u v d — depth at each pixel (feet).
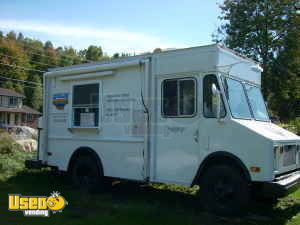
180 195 24.89
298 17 92.94
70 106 27.14
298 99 103.30
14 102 174.50
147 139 22.12
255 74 24.08
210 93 19.90
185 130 20.71
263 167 17.84
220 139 19.35
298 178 19.45
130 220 18.38
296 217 19.70
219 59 19.97
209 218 18.65
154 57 22.40
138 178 22.57
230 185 18.88
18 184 27.55
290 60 93.09
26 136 70.08
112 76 24.54
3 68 218.18
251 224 18.17
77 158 26.66
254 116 21.89
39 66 238.68
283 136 19.94
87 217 18.75
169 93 21.59
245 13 96.73
